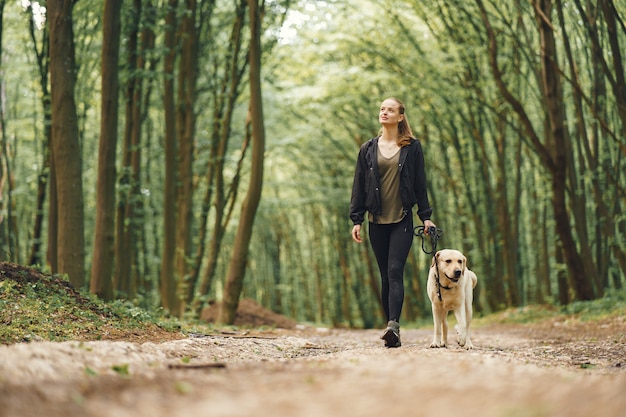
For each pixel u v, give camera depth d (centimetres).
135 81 1193
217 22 1597
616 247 1375
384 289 620
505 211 1770
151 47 1276
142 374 375
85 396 304
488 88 1647
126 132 1198
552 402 276
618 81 1152
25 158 2050
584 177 1386
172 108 1195
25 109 1866
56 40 858
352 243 2758
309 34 1797
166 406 284
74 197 859
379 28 1711
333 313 3011
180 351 529
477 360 426
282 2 1329
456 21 1566
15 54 1680
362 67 1794
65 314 686
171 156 1183
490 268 1877
